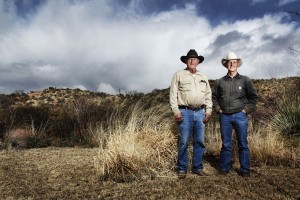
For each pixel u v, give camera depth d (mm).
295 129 9031
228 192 5195
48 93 30344
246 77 6336
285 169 6754
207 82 6367
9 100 26344
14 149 10539
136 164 6254
